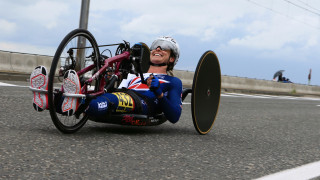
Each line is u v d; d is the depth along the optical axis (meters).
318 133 4.41
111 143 2.62
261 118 5.76
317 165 2.50
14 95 5.44
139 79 3.25
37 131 2.82
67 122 2.90
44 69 2.47
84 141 2.60
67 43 2.59
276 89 22.31
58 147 2.34
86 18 10.96
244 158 2.55
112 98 2.89
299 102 12.15
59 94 2.56
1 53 11.73
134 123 3.04
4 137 2.50
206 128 3.55
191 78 18.02
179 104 3.17
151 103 3.14
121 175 1.87
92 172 1.88
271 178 2.05
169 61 3.31
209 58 3.42
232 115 5.81
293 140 3.66
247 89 20.28
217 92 3.67
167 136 3.19
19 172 1.77
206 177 1.97
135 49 3.11
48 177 1.73
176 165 2.18
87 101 2.65
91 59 2.88
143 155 2.36
